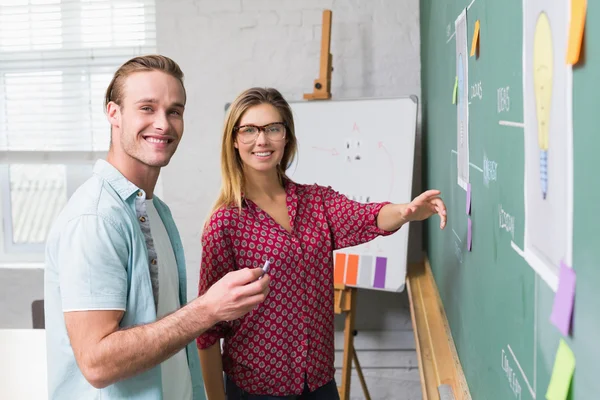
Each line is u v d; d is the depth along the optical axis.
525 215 0.75
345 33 3.01
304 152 2.78
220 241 1.68
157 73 1.20
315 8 3.01
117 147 1.23
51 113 3.16
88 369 1.06
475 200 1.24
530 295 0.74
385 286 2.62
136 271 1.15
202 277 1.72
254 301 1.09
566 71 0.54
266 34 3.03
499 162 0.95
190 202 3.12
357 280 2.66
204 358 1.72
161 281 1.27
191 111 3.08
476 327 1.25
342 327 3.12
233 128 1.73
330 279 1.80
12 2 3.13
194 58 3.06
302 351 1.72
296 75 3.04
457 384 1.48
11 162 3.18
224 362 1.77
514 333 0.85
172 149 1.24
